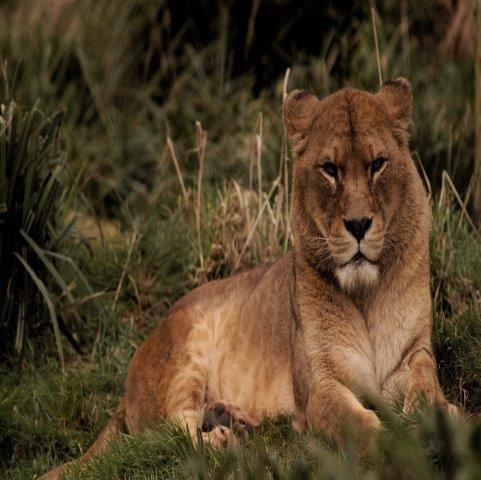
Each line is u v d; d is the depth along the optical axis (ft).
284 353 28.94
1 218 35.78
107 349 36.94
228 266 38.06
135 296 39.47
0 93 46.32
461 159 40.37
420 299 26.63
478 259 34.12
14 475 30.73
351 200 25.25
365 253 25.27
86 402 34.35
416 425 21.99
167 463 25.79
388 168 25.84
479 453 19.15
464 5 43.98
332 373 26.73
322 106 26.99
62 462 31.91
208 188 43.88
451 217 36.70
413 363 26.21
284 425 27.86
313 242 26.73
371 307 26.76
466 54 43.62
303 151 27.14
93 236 42.55
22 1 52.08
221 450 24.70
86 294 38.65
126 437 27.40
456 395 28.19
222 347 30.76
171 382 30.83
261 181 39.75
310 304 27.02
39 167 37.37
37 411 34.01
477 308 30.73
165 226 41.73
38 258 36.99
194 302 31.78
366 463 22.62
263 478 21.68
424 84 44.34
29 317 37.11
